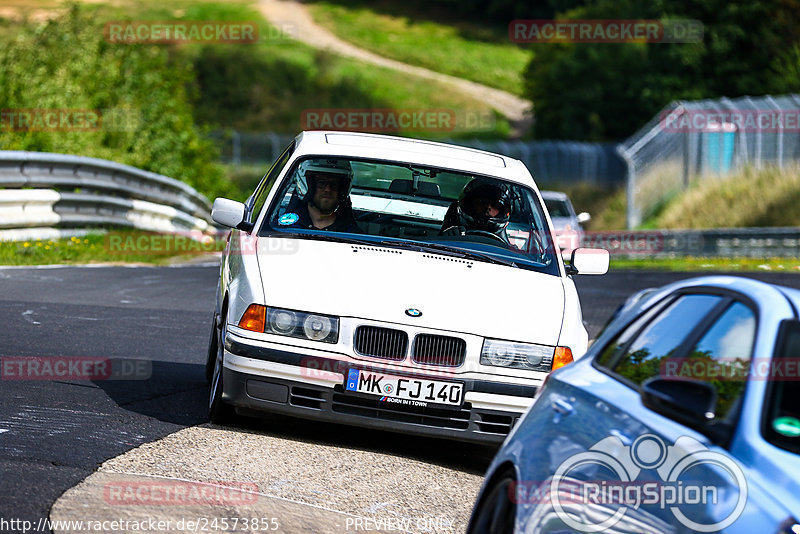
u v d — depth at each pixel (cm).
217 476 1772
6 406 2106
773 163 11544
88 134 7706
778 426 988
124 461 1798
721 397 1066
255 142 19225
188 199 7619
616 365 1301
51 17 8362
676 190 12412
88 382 2427
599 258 2461
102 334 3109
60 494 1579
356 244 2248
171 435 2012
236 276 2181
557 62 19150
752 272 7169
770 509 902
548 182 15412
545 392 1351
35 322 3161
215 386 2158
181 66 9294
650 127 12775
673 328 1257
